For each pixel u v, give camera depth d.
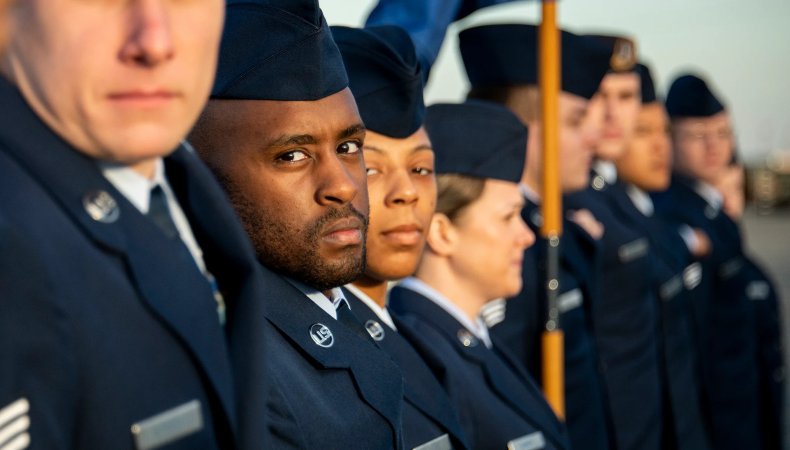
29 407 1.02
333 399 1.75
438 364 2.34
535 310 3.44
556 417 2.82
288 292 1.79
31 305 1.03
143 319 1.12
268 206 1.76
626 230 4.16
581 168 3.90
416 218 2.25
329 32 1.80
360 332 1.94
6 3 1.08
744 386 5.74
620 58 4.55
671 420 4.55
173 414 1.13
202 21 1.12
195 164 1.21
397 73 2.20
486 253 2.74
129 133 1.09
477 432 2.54
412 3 3.00
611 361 4.10
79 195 1.10
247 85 1.76
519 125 2.82
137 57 1.07
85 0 1.07
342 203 1.79
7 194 1.06
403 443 1.91
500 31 3.73
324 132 1.77
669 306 4.58
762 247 17.44
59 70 1.07
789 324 10.81
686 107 5.82
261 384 1.23
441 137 2.75
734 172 6.01
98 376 1.07
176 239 1.19
